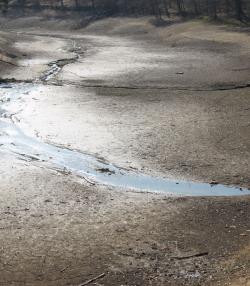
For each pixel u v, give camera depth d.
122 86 34.81
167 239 15.89
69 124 26.25
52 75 39.31
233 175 20.23
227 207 17.84
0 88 34.69
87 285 13.80
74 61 45.97
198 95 31.84
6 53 47.81
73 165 21.34
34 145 23.59
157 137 24.11
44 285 13.77
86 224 16.67
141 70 40.69
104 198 18.45
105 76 38.50
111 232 16.23
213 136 24.14
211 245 15.57
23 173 20.38
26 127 26.00
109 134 24.62
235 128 25.17
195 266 14.55
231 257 14.87
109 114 27.83
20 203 17.95
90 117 27.34
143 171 20.72
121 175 20.42
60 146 23.38
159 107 29.11
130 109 28.78
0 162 21.47
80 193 18.78
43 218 17.00
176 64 43.19
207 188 19.33
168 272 14.33
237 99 30.55
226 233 16.23
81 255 15.04
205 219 17.08
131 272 14.34
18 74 39.47
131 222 16.84
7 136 24.80
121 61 45.47
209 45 52.47
